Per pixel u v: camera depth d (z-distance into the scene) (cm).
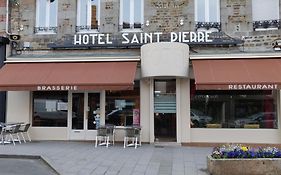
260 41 1376
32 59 1413
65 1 1484
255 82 1206
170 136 1398
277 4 1388
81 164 970
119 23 1461
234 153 866
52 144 1362
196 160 1041
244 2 1398
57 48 1465
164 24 1422
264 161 840
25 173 895
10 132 1330
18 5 1498
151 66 1332
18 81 1318
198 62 1334
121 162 1003
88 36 1439
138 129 1293
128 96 1447
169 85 1419
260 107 1377
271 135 1345
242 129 1362
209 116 1394
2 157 1112
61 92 1493
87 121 1466
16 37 1473
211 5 1433
